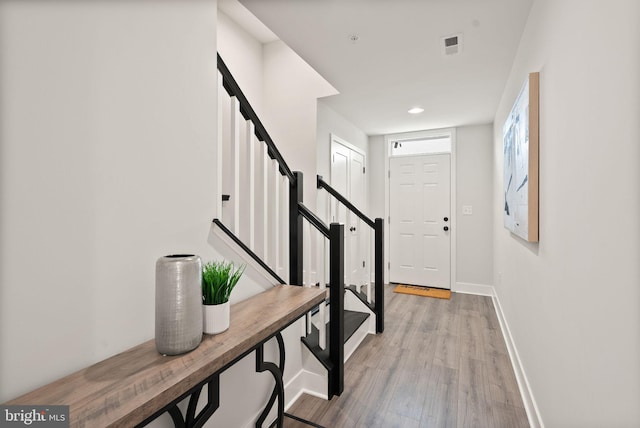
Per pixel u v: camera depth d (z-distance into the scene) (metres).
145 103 1.11
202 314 1.05
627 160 0.73
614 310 0.80
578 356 1.06
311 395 2.03
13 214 0.78
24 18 0.80
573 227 1.09
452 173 4.50
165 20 1.18
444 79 2.76
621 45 0.75
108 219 0.99
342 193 3.96
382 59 2.40
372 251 5.03
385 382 2.16
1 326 0.76
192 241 1.29
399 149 5.01
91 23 0.95
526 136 1.69
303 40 2.14
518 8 1.79
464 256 4.46
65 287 0.88
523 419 1.78
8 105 0.77
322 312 2.07
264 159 1.73
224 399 1.46
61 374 0.87
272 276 1.75
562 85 1.21
